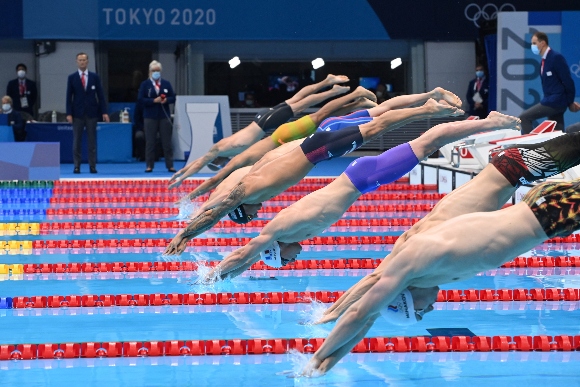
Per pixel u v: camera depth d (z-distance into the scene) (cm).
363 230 2703
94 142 4212
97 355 1359
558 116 3384
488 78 4969
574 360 1310
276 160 1533
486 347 1374
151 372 1262
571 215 1021
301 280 1941
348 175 1460
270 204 3241
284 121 2200
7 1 4969
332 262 2106
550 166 1125
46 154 3681
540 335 1440
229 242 2456
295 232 1488
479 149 2928
